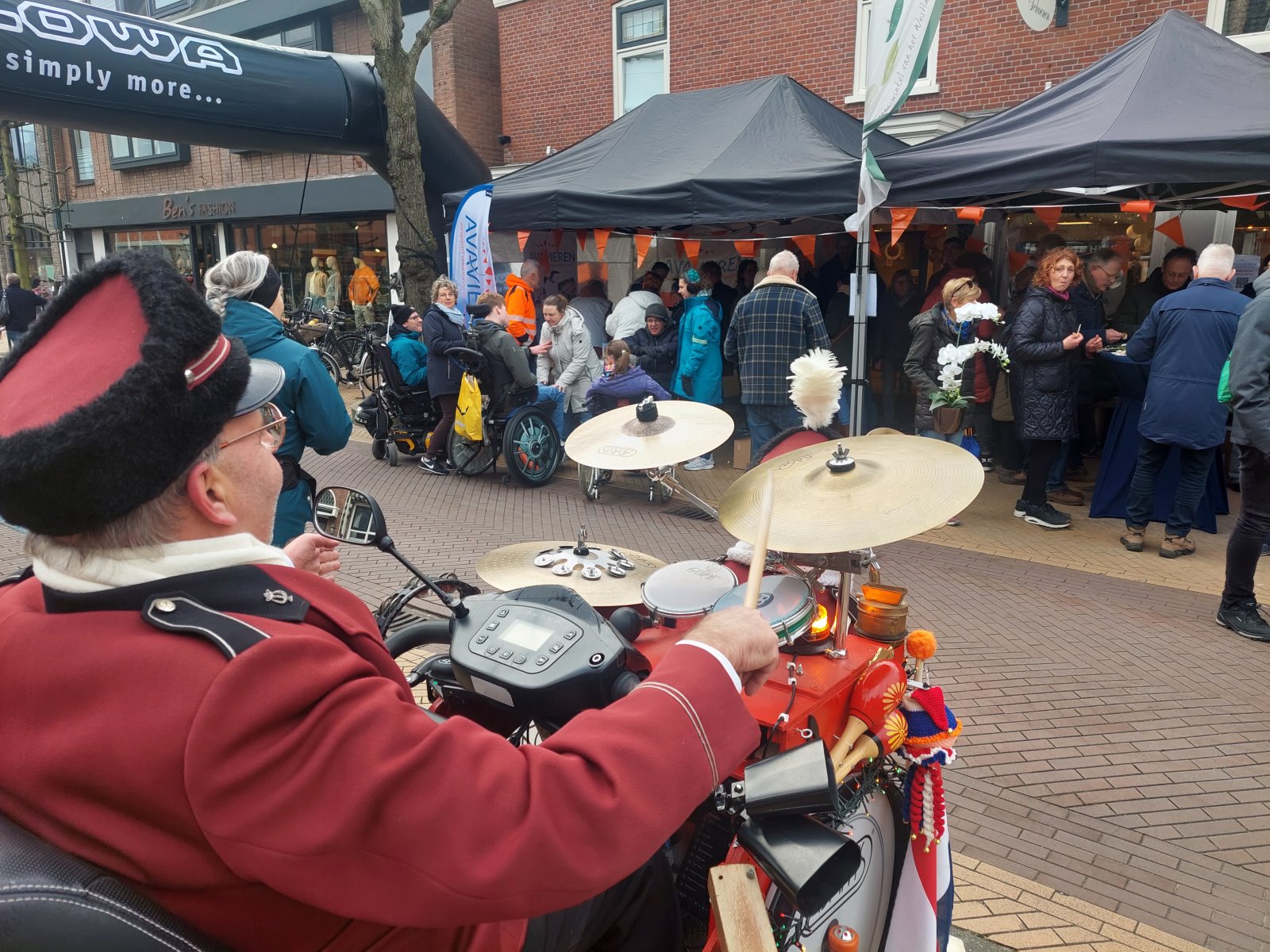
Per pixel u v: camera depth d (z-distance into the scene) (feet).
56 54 22.82
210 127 26.58
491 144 44.68
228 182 53.01
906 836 5.89
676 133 26.37
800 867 3.87
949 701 12.03
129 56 24.14
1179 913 8.04
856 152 24.03
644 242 24.43
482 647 4.52
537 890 2.76
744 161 23.04
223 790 2.56
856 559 5.26
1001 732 11.21
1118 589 16.14
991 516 20.90
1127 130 16.92
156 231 59.72
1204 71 18.33
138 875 2.67
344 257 50.47
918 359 20.31
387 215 47.47
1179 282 23.52
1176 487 18.74
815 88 34.14
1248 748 10.80
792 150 22.89
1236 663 13.08
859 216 15.37
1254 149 15.61
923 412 20.17
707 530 20.06
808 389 7.77
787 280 19.98
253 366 3.52
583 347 25.50
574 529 19.99
